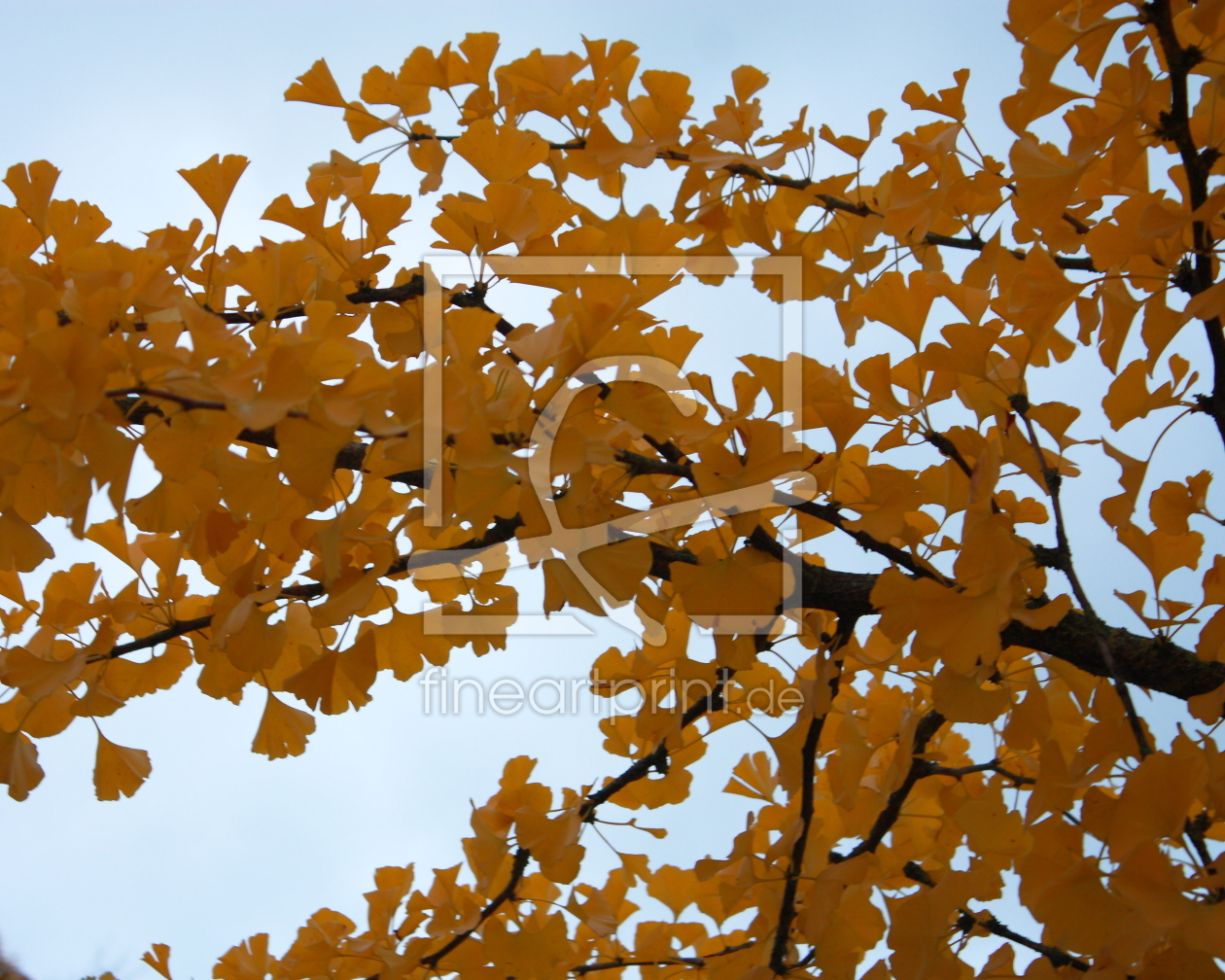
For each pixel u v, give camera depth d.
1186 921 0.83
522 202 1.18
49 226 1.20
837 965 1.45
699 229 1.67
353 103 1.56
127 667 1.45
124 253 0.94
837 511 1.29
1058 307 1.15
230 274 1.20
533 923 1.69
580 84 1.53
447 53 1.49
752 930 1.68
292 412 0.89
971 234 1.58
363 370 0.92
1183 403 1.16
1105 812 0.94
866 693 1.97
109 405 0.88
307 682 1.22
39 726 1.38
